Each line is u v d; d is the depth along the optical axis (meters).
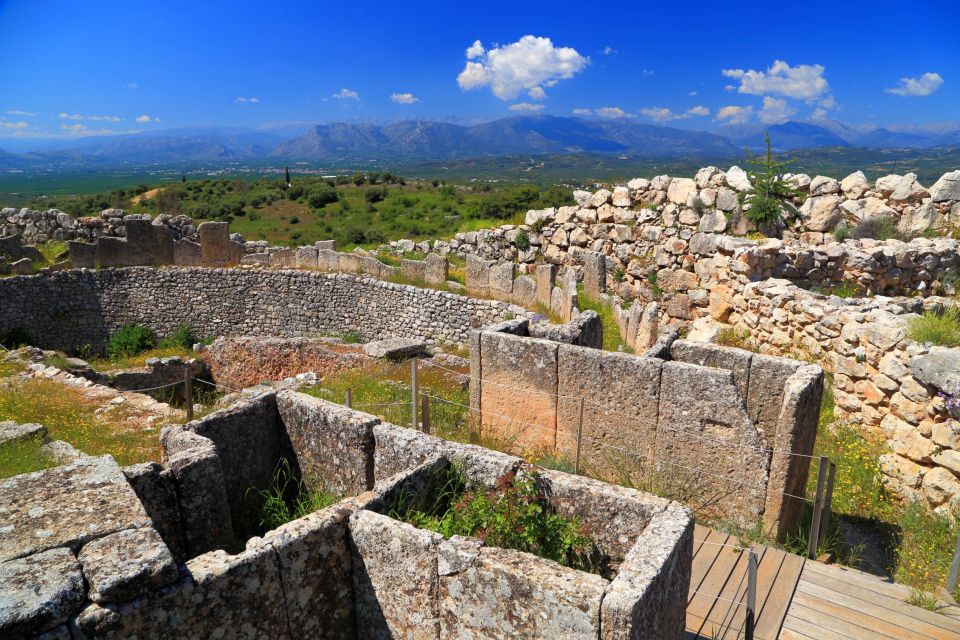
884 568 6.24
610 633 2.96
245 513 5.36
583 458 7.57
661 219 16.81
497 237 21.98
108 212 23.50
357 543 3.75
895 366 7.70
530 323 9.05
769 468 6.29
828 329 10.09
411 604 3.63
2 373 13.46
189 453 4.36
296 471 5.62
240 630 3.32
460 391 11.67
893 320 8.46
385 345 15.54
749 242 13.13
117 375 15.68
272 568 3.42
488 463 4.49
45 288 20.05
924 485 6.93
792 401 5.98
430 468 4.45
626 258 17.44
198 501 4.36
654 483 7.03
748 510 6.47
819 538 6.42
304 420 5.40
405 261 20.25
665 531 3.54
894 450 7.39
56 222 23.39
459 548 3.41
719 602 5.29
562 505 4.24
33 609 2.67
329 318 20.98
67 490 3.63
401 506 4.20
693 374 6.58
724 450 6.54
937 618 5.24
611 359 7.10
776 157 15.93
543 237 20.53
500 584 3.24
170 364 16.48
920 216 14.81
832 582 5.64
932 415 6.93
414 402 8.75
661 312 16.39
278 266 22.41
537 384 7.80
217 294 21.64
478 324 18.02
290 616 3.55
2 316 19.27
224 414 5.20
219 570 3.19
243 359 16.50
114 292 21.22
